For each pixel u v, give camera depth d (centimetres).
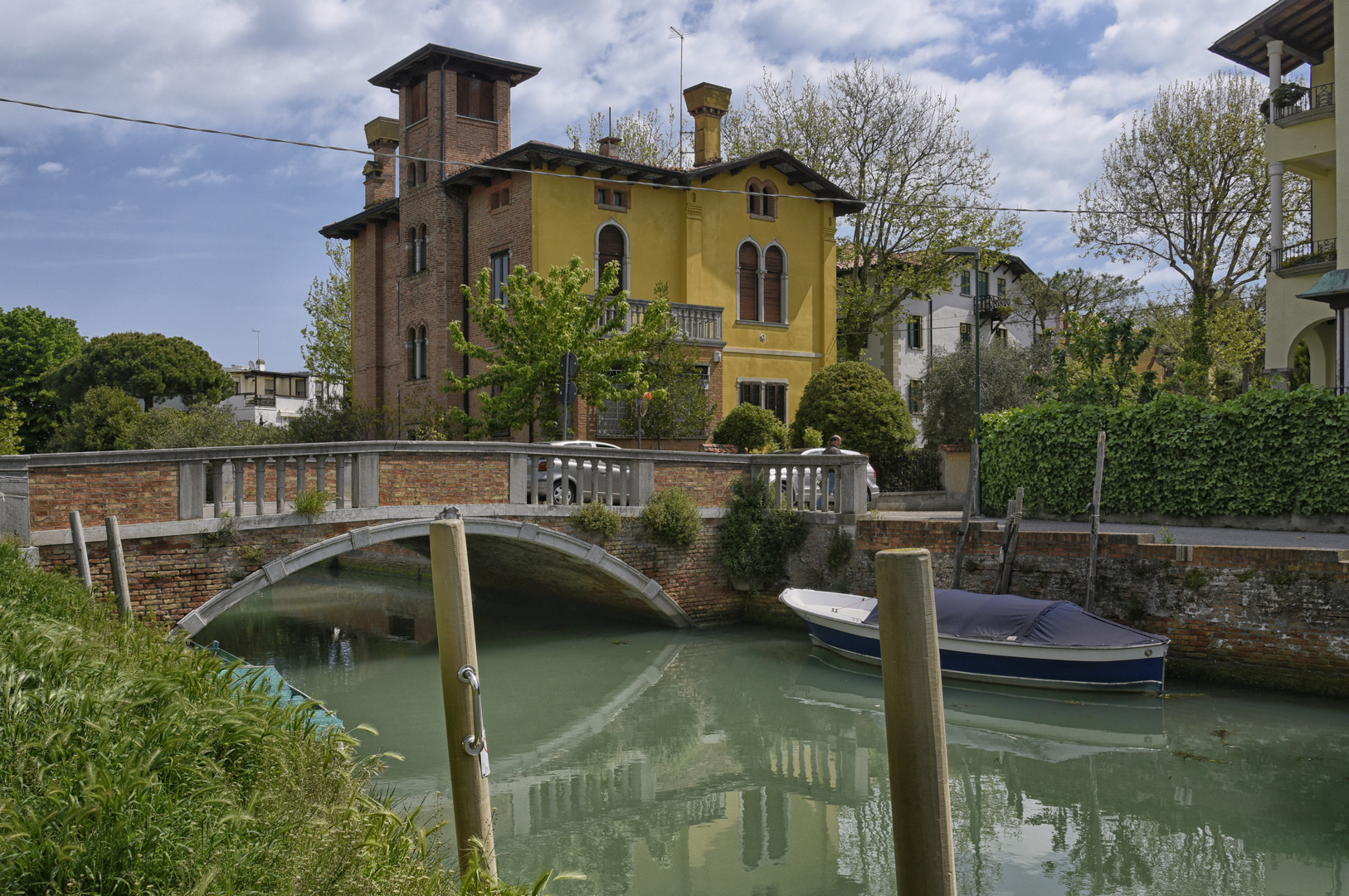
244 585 1355
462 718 475
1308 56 2777
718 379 2788
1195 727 1194
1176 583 1383
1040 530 1634
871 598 1672
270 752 473
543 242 2623
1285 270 2595
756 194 2916
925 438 3161
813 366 3102
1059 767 1091
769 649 1709
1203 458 1728
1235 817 934
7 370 5178
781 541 1844
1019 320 4412
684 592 1836
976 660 1398
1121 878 815
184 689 543
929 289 3584
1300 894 779
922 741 349
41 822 347
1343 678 1241
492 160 2661
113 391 4044
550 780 1115
